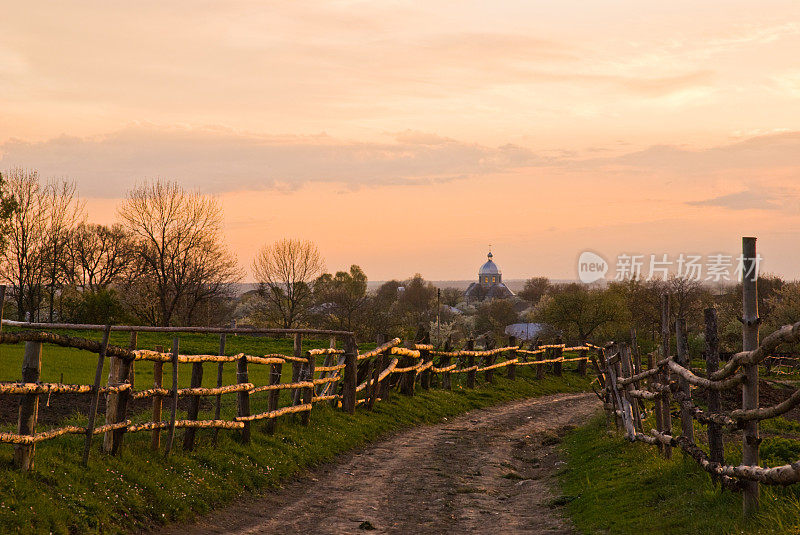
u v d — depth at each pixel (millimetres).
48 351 28812
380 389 21203
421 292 142625
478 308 146000
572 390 33000
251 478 11641
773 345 7293
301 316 68250
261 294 68312
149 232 63094
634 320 57094
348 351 18641
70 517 7793
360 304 68938
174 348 11062
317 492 11945
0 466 8156
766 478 7273
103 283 74188
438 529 9938
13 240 59156
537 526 9992
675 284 56906
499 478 13961
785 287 49750
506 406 25969
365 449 16219
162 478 9945
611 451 14383
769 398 22484
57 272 66125
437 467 14523
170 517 9227
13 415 14031
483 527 10062
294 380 16391
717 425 9289
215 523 9539
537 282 162375
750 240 8273
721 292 58250
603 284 53969
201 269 64125
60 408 15680
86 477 8836
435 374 27469
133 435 11641
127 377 10211
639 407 15672
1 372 22016
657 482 10516
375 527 9867
